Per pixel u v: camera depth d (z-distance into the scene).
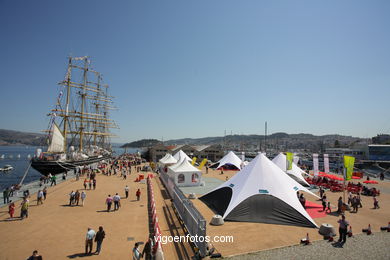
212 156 80.69
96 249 11.45
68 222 15.86
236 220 15.67
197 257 10.42
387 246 11.84
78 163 55.53
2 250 11.48
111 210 18.89
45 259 10.55
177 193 18.23
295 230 14.13
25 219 16.45
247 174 18.73
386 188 30.89
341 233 12.29
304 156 124.44
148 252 9.84
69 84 65.12
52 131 54.50
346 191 27.50
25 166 87.69
